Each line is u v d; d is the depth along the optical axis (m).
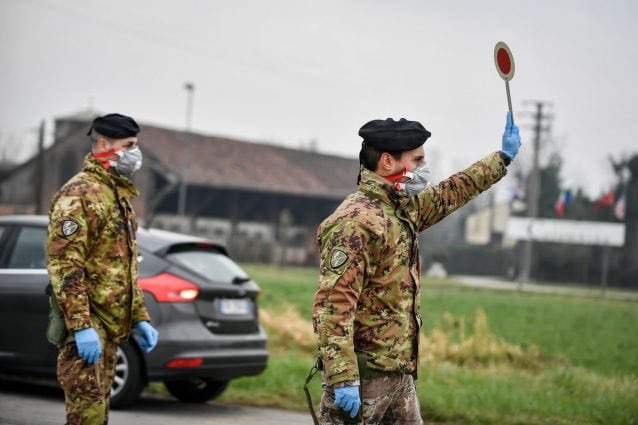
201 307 17.39
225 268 18.31
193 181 110.25
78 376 9.95
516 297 70.06
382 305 8.51
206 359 17.17
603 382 21.38
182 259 17.69
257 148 128.12
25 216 18.47
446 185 9.20
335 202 128.75
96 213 10.14
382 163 8.70
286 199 124.69
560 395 19.53
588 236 132.38
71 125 120.50
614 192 135.62
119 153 10.38
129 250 10.45
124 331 10.42
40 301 17.27
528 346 31.59
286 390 19.59
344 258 8.31
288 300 43.03
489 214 175.38
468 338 30.22
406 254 8.62
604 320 49.53
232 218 118.56
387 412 8.75
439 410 17.55
